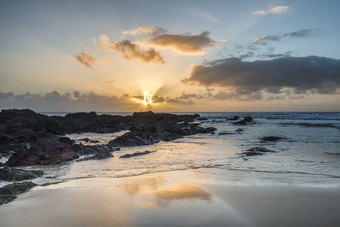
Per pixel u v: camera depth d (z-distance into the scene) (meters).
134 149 22.48
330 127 45.44
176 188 9.33
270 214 6.63
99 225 6.00
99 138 34.50
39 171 12.76
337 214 6.61
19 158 15.93
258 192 8.67
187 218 6.37
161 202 7.64
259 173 12.23
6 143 24.67
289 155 17.75
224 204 7.42
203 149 21.72
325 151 19.47
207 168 13.71
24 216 6.67
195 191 8.86
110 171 13.30
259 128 46.47
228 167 13.98
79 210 7.04
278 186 9.50
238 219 6.30
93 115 59.41
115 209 7.07
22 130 29.14
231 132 38.84
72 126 45.91
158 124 52.06
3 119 33.72
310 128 43.94
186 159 16.83
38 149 16.75
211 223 6.07
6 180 11.20
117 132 46.22
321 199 7.88
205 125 58.94
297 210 6.92
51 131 39.12
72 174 12.66
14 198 8.36
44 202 7.82
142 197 8.19
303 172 12.47
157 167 14.28
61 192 8.97
